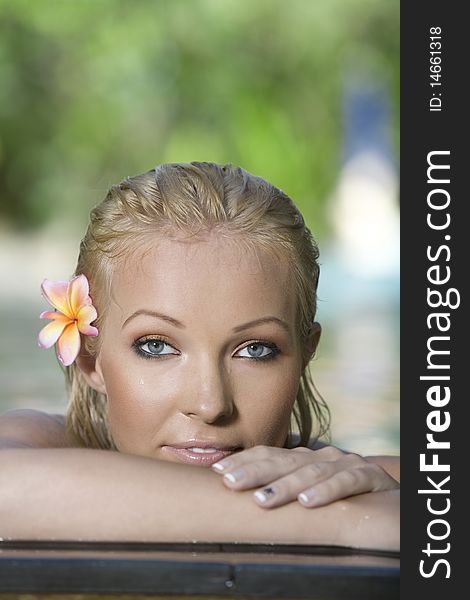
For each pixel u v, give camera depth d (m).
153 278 2.49
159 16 17.42
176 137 17.80
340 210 18.45
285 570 1.89
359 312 9.37
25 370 6.13
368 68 18.31
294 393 2.60
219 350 2.47
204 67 17.72
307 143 18.20
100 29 17.55
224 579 1.89
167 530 2.10
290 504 2.12
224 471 2.14
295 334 2.60
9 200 18.58
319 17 17.38
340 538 2.10
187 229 2.52
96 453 2.20
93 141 18.14
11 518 2.12
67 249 14.81
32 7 17.34
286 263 2.58
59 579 1.90
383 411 4.73
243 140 17.83
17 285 10.66
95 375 2.75
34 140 18.42
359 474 2.17
